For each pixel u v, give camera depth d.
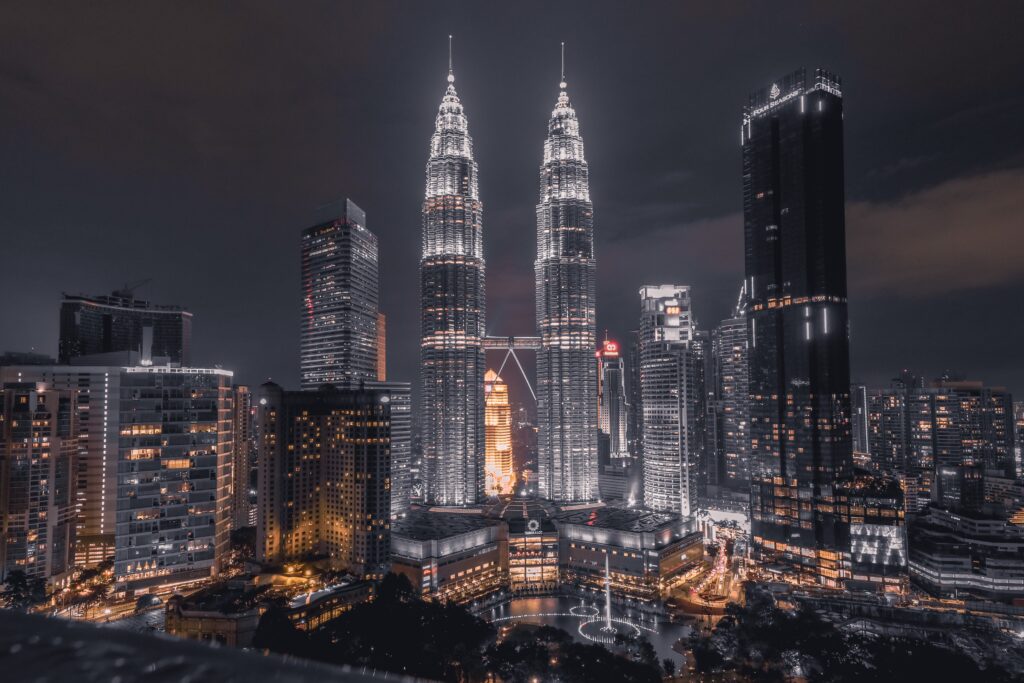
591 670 193.25
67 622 8.49
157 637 8.16
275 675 6.85
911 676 187.25
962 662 192.88
